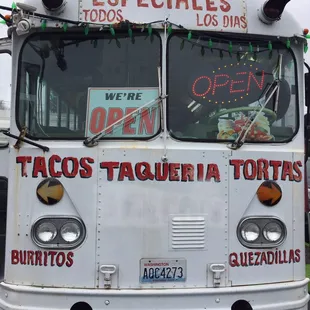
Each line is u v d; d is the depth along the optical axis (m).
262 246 3.01
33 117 3.02
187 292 2.85
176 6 3.05
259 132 3.12
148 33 3.04
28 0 3.04
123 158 2.91
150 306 2.84
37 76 3.05
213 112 3.09
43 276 2.89
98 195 2.89
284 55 3.23
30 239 2.91
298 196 3.13
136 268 2.89
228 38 3.14
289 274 3.08
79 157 2.90
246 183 3.00
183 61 3.07
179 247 2.91
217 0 3.11
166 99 2.99
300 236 3.14
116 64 3.04
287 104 3.21
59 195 2.89
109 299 2.83
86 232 2.88
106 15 3.01
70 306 2.84
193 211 2.93
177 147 2.96
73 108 3.03
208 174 2.96
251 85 3.16
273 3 3.06
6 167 3.38
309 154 3.33
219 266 2.94
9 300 2.91
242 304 2.96
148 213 2.90
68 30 3.03
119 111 3.01
